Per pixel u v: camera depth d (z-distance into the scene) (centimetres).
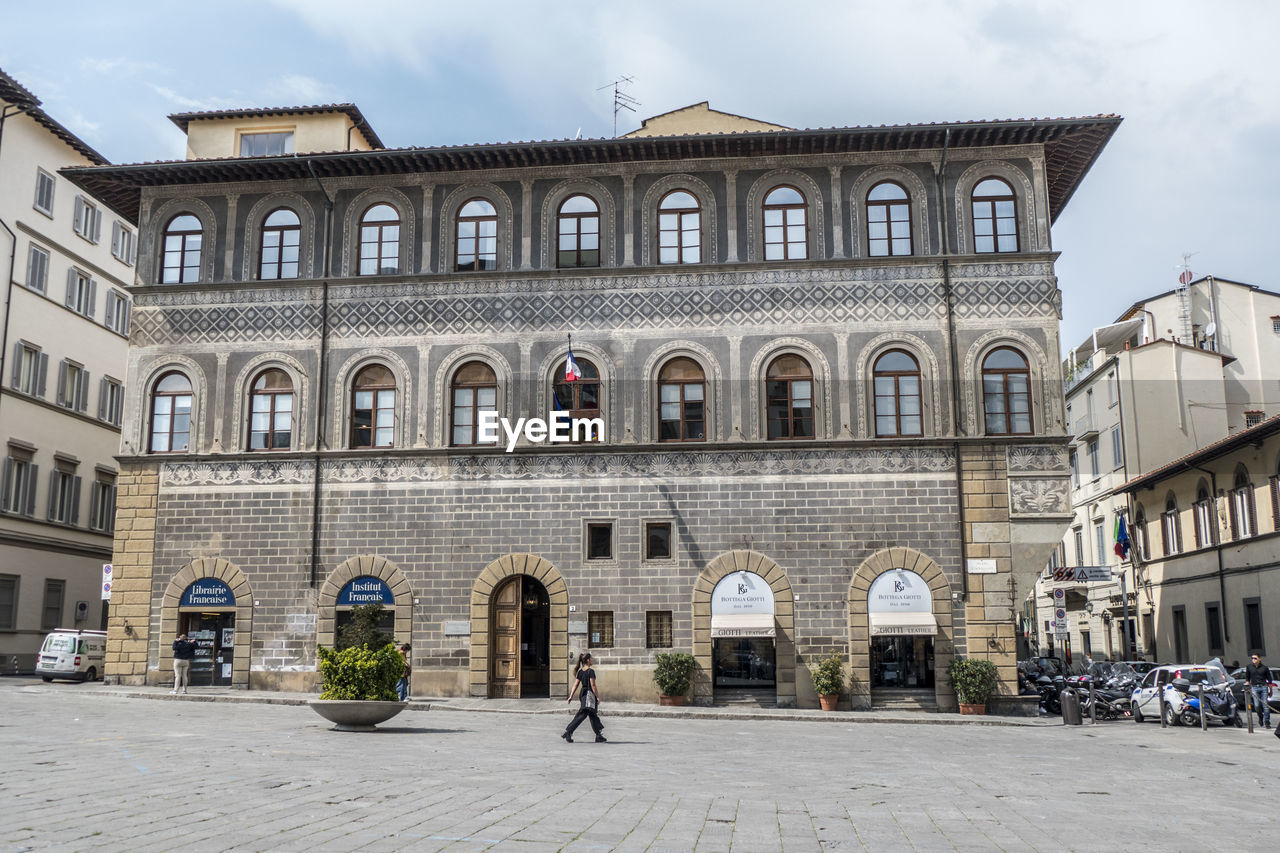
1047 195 3353
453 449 3328
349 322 3456
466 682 3228
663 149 3378
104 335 5228
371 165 3472
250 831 1057
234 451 3412
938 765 1861
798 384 3316
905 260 3316
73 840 988
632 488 3272
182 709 2745
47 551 4700
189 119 3888
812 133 3281
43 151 4762
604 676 3192
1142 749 2227
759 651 3212
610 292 3388
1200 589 4503
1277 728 2461
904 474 3216
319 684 3262
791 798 1414
